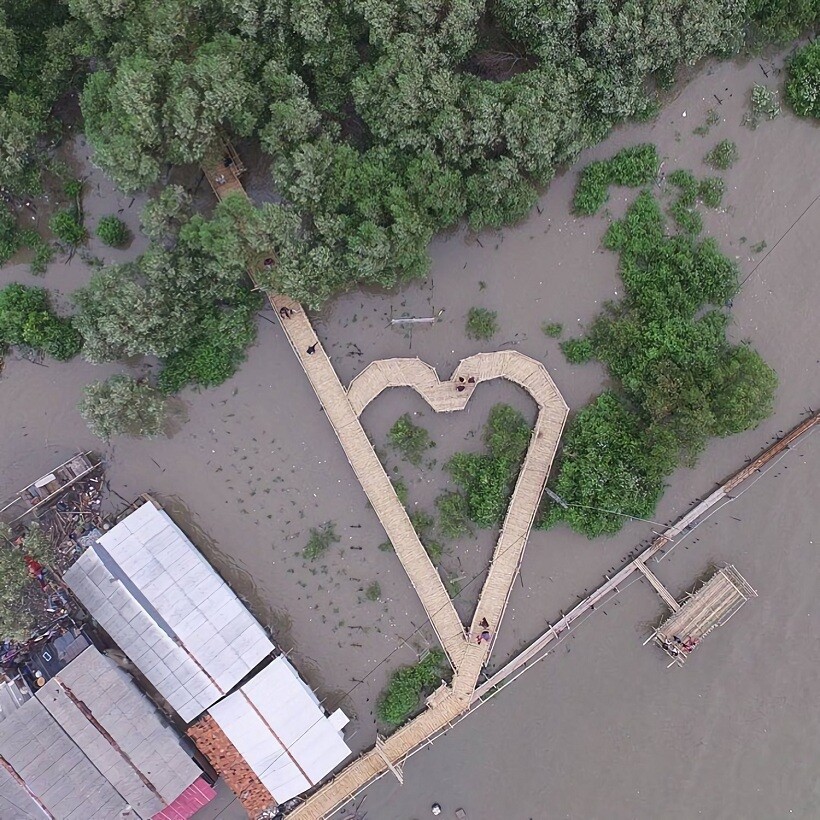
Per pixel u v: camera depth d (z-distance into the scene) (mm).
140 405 30172
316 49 27984
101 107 27656
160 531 30766
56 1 29047
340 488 32906
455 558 33125
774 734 33625
